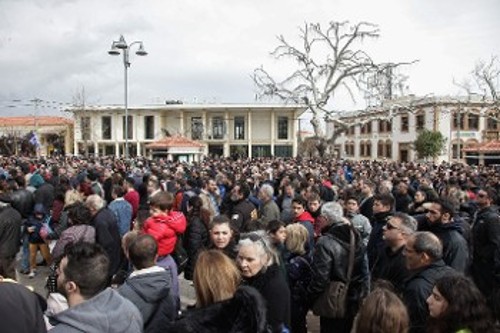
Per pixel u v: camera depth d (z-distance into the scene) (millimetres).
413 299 3426
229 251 4672
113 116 60719
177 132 58281
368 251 5582
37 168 16406
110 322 2652
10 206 6988
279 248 4996
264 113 60656
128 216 7988
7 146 57312
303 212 6844
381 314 2549
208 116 61000
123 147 60812
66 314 2602
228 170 18484
